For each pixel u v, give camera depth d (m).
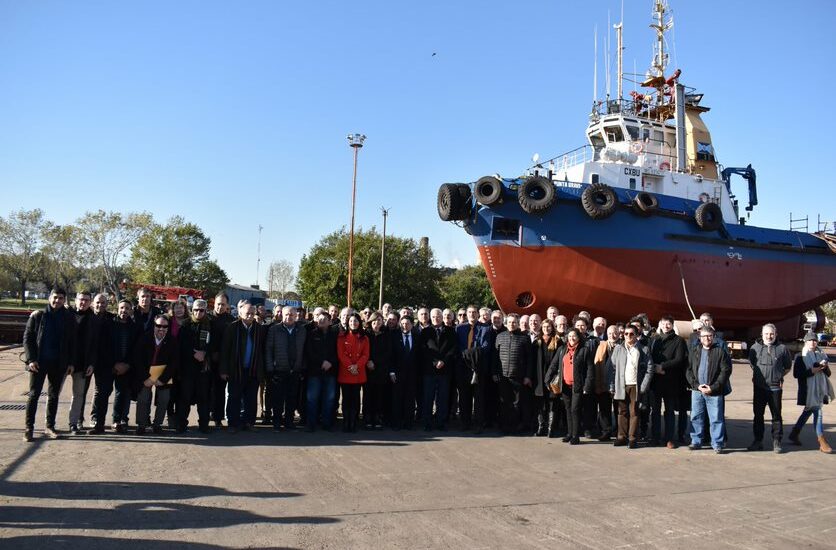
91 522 4.31
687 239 19.08
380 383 8.66
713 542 4.31
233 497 5.03
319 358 8.31
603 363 8.30
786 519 4.90
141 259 60.00
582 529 4.50
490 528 4.46
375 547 4.00
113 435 7.46
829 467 6.96
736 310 20.69
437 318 8.88
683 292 19.30
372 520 4.57
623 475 6.35
